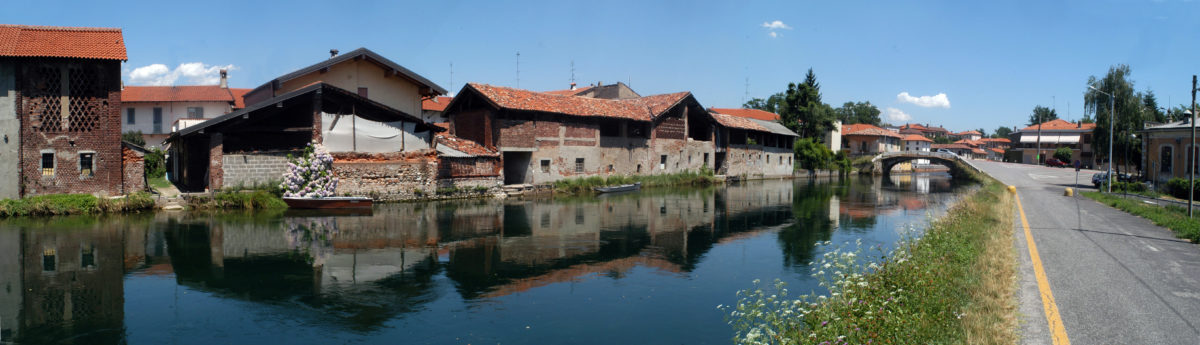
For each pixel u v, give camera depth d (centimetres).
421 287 1365
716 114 5744
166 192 2681
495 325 1114
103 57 2381
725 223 2506
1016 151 10056
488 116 3522
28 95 2334
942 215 2633
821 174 7206
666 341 1034
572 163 3997
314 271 1492
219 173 2559
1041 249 1510
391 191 2912
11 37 2358
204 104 4662
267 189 2644
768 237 2142
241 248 1747
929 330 790
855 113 13112
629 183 4331
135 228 2045
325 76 3462
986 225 1897
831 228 2405
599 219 2547
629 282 1436
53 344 997
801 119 7781
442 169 3153
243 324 1105
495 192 3459
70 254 1638
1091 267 1275
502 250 1797
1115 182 4109
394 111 3008
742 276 1509
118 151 2473
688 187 4703
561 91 6612
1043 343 789
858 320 817
